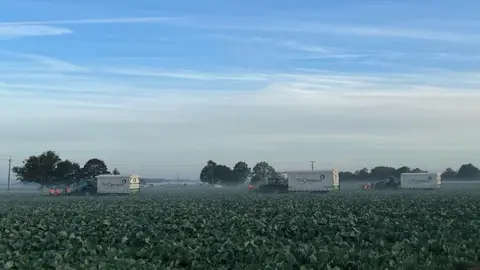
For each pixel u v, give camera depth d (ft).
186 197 188.85
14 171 353.92
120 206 129.90
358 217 87.86
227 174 486.79
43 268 45.52
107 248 58.08
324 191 231.09
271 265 43.93
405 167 448.65
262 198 168.45
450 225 74.08
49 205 141.69
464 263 50.37
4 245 60.03
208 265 48.37
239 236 62.49
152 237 64.54
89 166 401.29
